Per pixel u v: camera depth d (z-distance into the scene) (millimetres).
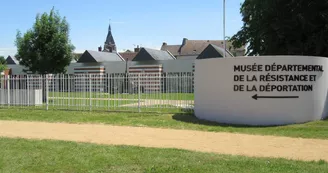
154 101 20031
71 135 10547
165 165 6762
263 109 12625
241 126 12406
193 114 15312
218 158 7363
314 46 18812
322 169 6473
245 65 12852
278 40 19719
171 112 16000
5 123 13180
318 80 13078
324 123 12438
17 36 22891
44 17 22641
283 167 6598
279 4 19016
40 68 22438
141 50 38219
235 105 13000
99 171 6422
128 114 15453
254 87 12727
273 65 12602
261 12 19969
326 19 18516
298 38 19312
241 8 23109
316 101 12992
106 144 9008
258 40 20844
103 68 39875
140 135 10570
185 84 22172
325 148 8641
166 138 10078
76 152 7902
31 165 6812
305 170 6406
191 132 11133
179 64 36469
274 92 12586
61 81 20406
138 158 7324
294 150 8422
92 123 13117
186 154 7715
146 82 23953
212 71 13648
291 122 12570
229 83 13164
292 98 12594
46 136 10336
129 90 24297
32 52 22359
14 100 19141
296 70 12648
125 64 39094
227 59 13219
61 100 20719
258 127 12141
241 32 23016
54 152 7906
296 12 18672
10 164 6863
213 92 13594
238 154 7914
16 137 10000
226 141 9602
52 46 22359
